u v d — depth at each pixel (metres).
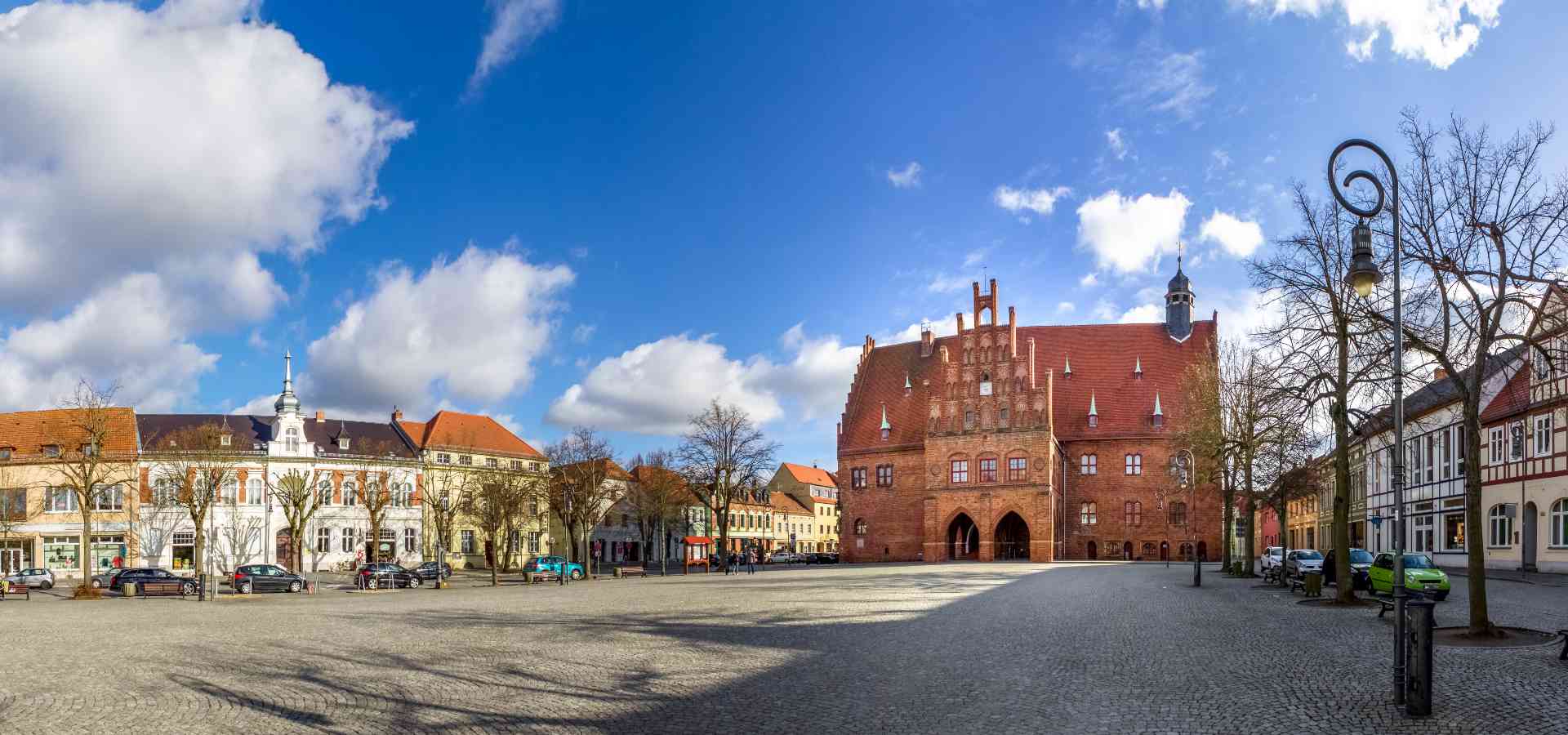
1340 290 27.84
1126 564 80.06
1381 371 27.17
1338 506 30.48
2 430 81.12
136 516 79.56
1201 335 103.69
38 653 21.53
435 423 101.88
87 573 53.69
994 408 95.38
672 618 28.27
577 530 108.31
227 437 86.00
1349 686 15.20
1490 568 53.34
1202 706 13.73
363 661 19.02
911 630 24.02
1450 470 58.00
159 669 18.33
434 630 25.56
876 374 113.69
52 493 78.94
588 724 12.94
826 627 24.91
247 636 24.66
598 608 33.06
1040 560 92.19
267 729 12.70
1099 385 102.62
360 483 87.69
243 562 83.50
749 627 25.14
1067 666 17.36
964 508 95.38
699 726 12.77
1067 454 100.62
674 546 127.25
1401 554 14.20
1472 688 14.92
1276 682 15.59
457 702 14.48
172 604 45.12
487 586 60.62
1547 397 46.84
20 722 13.38
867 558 106.38
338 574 82.62
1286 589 40.34
